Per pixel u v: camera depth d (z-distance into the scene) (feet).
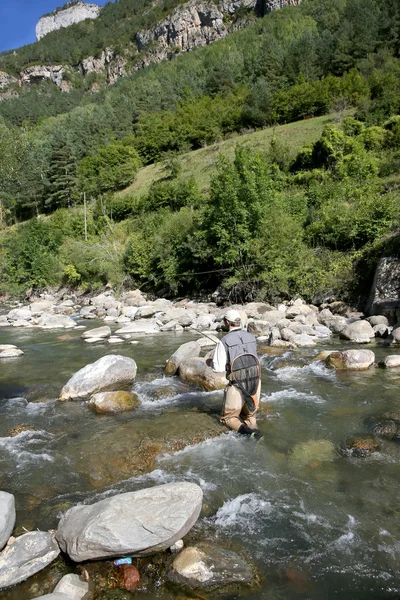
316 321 41.22
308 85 181.37
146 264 78.95
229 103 226.99
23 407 20.36
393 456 14.12
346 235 52.16
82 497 12.14
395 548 9.74
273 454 14.55
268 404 19.35
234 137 186.70
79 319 60.08
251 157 64.49
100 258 91.81
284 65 231.71
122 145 224.74
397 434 15.66
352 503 11.51
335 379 23.11
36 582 9.01
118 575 9.11
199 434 15.96
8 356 32.81
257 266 55.88
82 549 9.30
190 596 8.46
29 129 310.86
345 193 73.20
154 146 216.33
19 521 11.05
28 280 108.68
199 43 583.99
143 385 23.08
